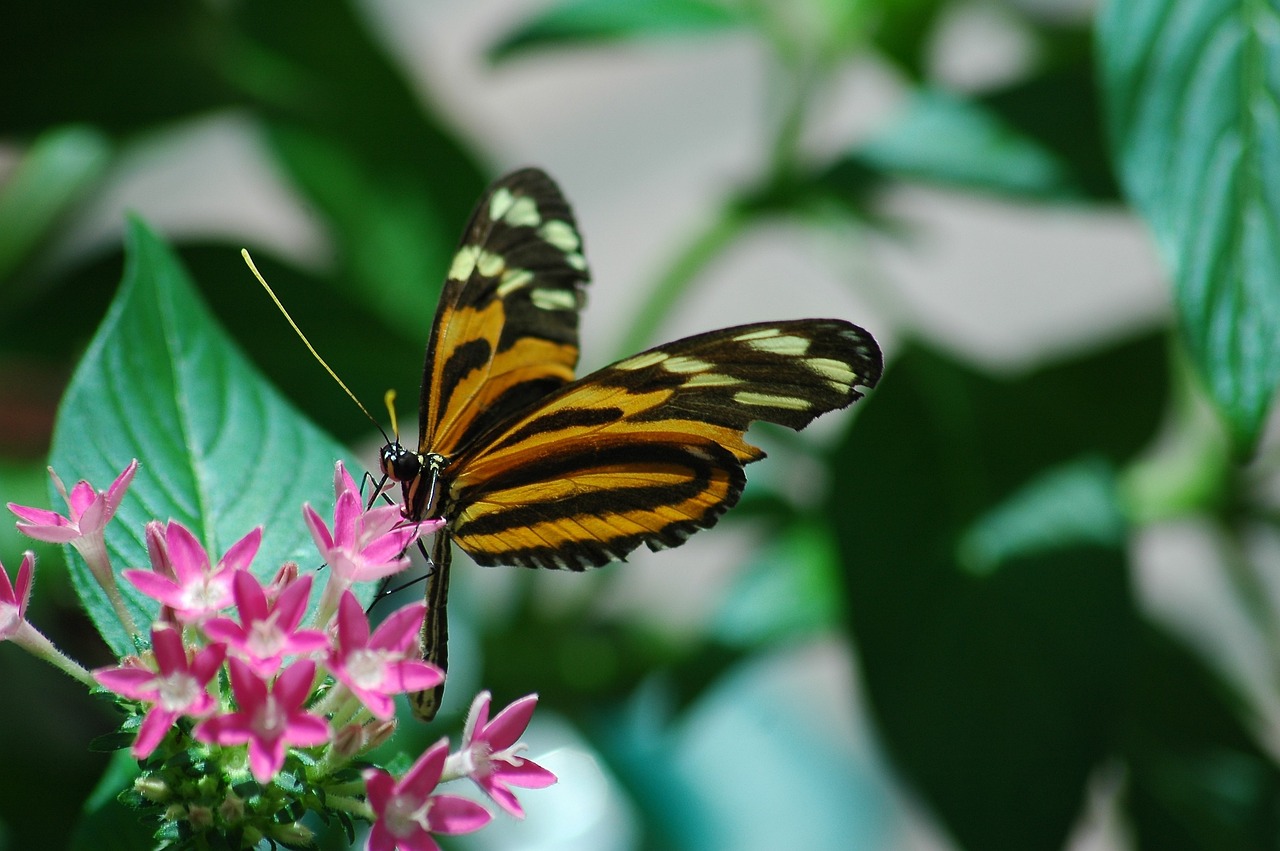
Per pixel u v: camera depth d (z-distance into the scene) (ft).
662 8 2.01
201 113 1.98
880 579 1.89
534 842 2.04
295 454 1.77
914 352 1.94
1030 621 1.86
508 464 1.78
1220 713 1.99
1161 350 2.01
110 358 1.77
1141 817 1.96
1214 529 2.02
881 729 1.86
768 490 2.10
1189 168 1.78
